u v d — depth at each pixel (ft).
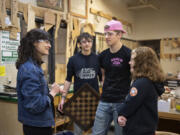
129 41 19.36
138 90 4.48
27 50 4.47
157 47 20.74
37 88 4.20
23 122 4.38
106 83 6.27
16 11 8.44
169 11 18.95
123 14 18.38
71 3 12.01
